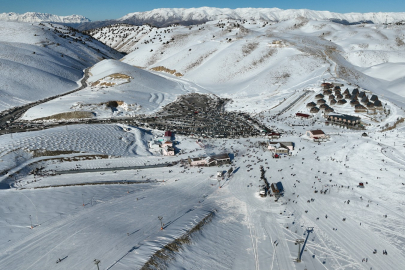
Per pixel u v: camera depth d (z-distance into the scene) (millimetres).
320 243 46062
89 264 37875
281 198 60062
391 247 44750
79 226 46781
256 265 41094
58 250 40688
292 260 42125
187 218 50594
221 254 43156
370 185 64062
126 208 53812
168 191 62719
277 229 49781
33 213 50344
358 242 46125
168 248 41812
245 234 48406
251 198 60344
